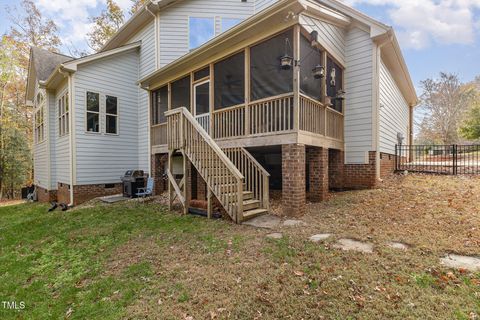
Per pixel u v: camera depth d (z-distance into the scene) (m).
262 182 6.05
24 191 15.43
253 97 6.50
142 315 2.58
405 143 13.30
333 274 2.91
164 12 10.15
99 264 3.94
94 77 9.91
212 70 7.40
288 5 5.10
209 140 5.55
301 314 2.38
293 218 5.20
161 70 8.56
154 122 9.93
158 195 9.20
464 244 3.49
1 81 16.20
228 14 10.27
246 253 3.65
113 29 17.56
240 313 2.47
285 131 5.48
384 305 2.38
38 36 18.44
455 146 8.21
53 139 11.36
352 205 5.77
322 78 6.55
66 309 2.90
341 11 7.45
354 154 7.68
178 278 3.20
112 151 10.43
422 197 5.88
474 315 2.20
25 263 4.29
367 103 7.44
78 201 9.44
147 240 4.68
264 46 6.22
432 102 24.45
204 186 7.39
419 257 3.17
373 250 3.45
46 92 11.22
